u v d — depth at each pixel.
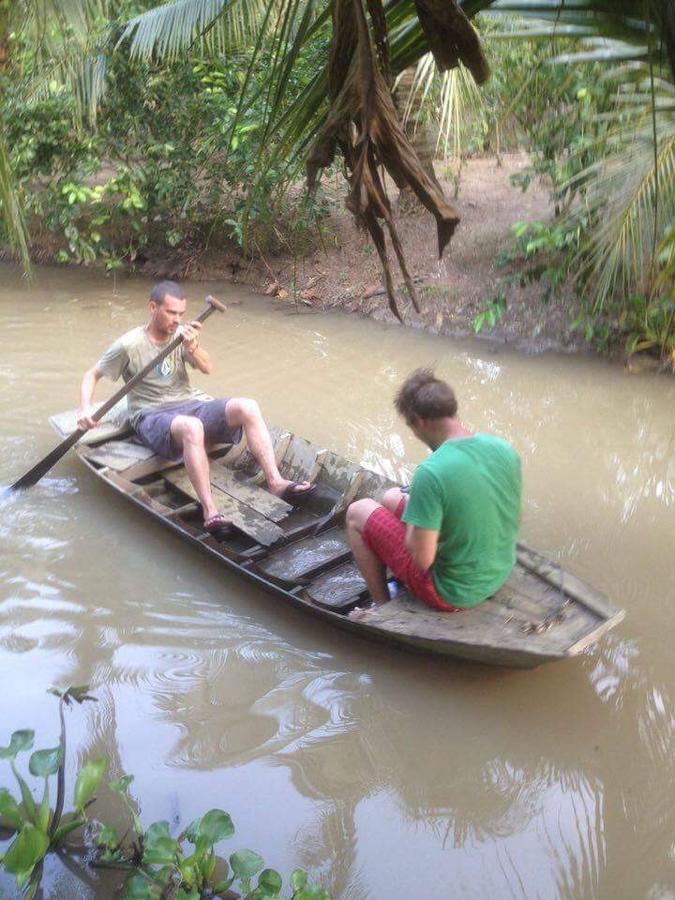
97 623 4.14
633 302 6.57
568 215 6.95
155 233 9.25
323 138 2.32
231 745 3.46
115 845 2.97
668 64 2.28
